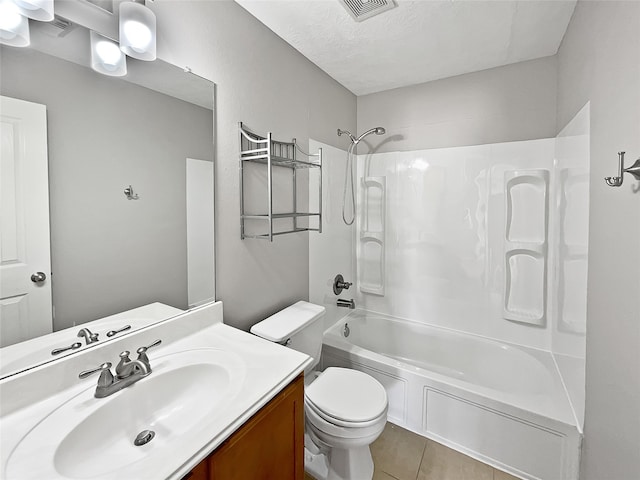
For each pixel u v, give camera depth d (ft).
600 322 3.67
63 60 2.89
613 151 3.36
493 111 6.82
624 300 3.09
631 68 2.97
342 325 7.92
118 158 3.34
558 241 5.84
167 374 3.25
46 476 2.01
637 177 2.72
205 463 2.36
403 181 8.06
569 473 4.45
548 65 6.23
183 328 4.04
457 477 4.96
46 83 2.78
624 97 3.11
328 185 7.39
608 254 3.47
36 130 2.74
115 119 3.30
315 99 6.72
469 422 5.33
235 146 4.75
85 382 3.03
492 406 5.08
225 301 4.74
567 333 5.20
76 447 2.45
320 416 4.47
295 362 3.45
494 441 5.10
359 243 8.87
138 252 3.59
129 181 3.46
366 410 4.44
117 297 3.41
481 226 7.11
